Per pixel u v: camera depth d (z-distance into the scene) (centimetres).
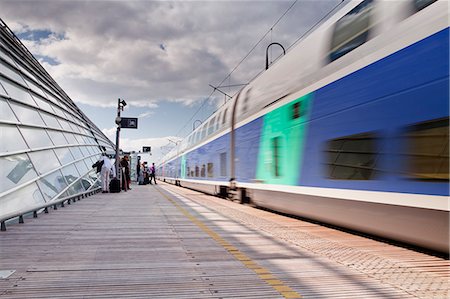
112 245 525
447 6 436
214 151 1609
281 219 823
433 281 364
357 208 566
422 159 445
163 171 5147
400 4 520
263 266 419
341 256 468
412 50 475
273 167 894
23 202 834
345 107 605
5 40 1327
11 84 1219
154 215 877
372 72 545
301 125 753
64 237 582
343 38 642
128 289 335
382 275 385
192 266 417
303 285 352
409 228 467
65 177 1296
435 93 433
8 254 464
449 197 407
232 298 315
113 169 1941
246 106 1170
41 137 1260
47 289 332
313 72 722
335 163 627
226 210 1005
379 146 520
